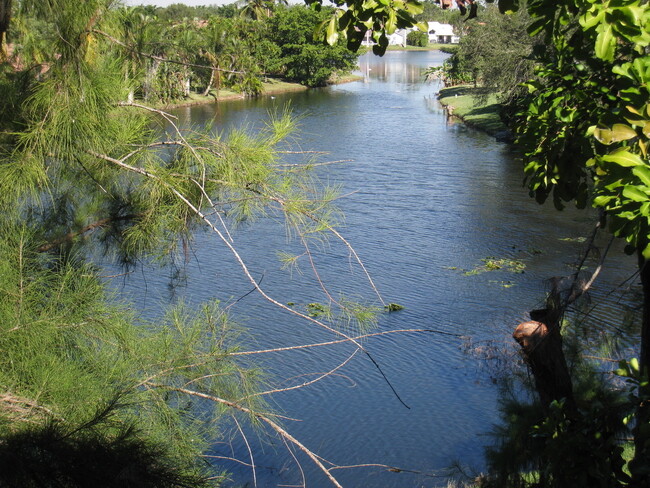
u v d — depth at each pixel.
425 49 146.88
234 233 21.56
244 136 4.92
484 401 12.52
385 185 29.09
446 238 22.12
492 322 15.47
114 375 4.39
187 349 4.73
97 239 5.36
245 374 4.90
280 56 74.62
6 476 3.09
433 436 11.77
